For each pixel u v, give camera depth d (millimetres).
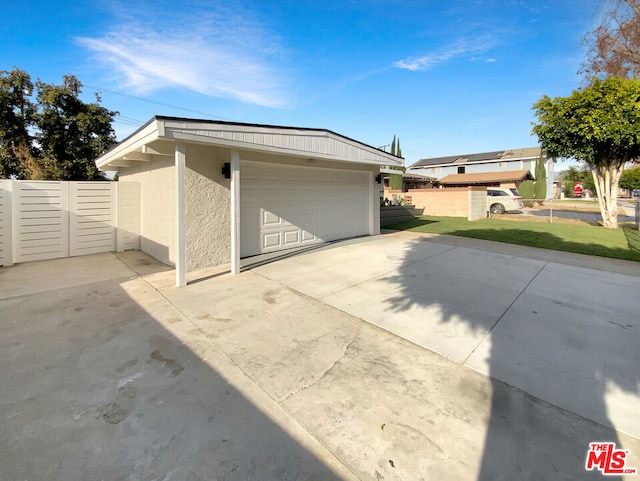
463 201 15414
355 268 5836
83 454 1732
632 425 1997
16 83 11648
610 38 13055
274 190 7148
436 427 1973
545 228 11250
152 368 2605
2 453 1729
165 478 1592
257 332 3285
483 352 2893
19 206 6289
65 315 3691
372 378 2494
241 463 1693
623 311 3820
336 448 1807
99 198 7309
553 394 2303
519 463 1707
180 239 4750
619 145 10242
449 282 4977
